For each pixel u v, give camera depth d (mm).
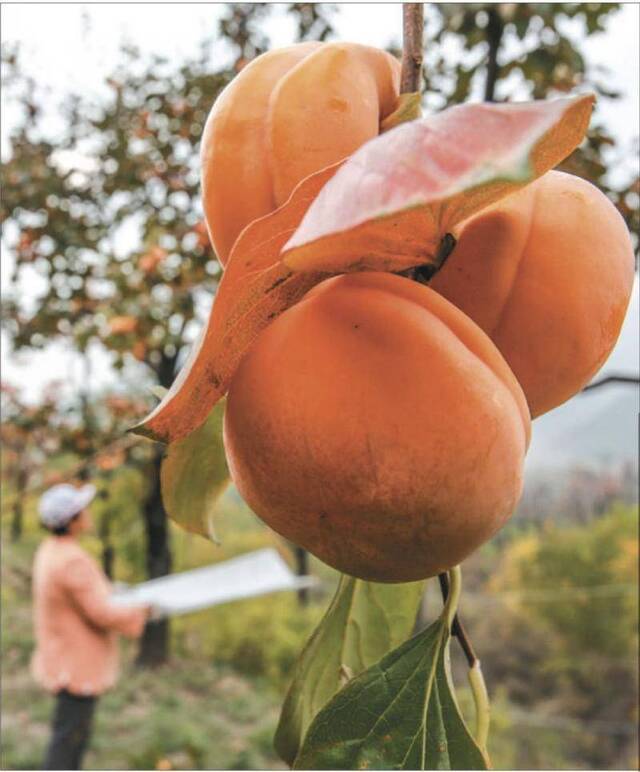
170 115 8305
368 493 690
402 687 924
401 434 679
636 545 9711
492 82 3996
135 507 10844
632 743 8664
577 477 10359
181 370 725
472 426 687
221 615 11188
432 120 574
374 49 878
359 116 820
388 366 687
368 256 721
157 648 10219
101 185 8609
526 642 10031
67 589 5910
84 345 8008
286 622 11219
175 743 7543
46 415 9328
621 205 4016
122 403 9203
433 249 748
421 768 905
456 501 694
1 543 11078
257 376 715
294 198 657
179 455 1116
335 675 1180
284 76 831
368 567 747
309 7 6148
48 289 8844
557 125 648
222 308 695
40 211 8570
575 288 809
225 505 13750
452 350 701
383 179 552
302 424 691
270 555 6395
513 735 8883
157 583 6793
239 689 9750
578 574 9898
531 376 826
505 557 11141
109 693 8742
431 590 6828
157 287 7434
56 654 5957
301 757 917
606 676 9383
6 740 7262
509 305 811
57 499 6086
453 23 3980
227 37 7961
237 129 829
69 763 5930
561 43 4160
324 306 719
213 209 844
